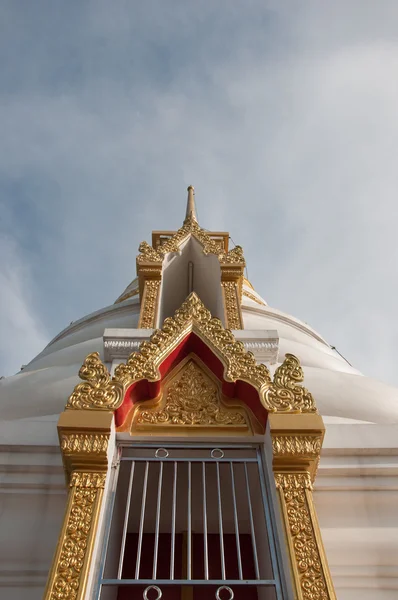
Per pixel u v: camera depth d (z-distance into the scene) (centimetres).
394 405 827
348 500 570
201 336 618
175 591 604
